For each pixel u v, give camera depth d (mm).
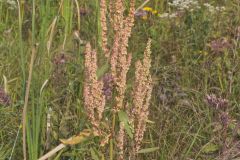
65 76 4879
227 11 6859
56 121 4297
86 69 3357
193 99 4895
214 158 4219
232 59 5734
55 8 6188
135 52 5914
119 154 3463
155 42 6223
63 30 6055
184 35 6414
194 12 6809
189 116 4730
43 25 3945
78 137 3547
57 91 4785
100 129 3488
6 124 4352
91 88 3363
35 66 4062
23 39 6340
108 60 3430
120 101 3406
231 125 4512
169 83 5348
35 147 3668
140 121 3453
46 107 4113
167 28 6668
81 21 6508
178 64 5824
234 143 4367
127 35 3293
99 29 5504
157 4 7332
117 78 3371
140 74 3375
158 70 5535
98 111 3414
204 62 5621
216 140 4441
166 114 4684
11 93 4801
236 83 5375
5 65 5281
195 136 4176
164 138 4363
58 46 5590
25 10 6797
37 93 3748
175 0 6891
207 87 5359
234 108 4965
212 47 5855
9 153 4117
